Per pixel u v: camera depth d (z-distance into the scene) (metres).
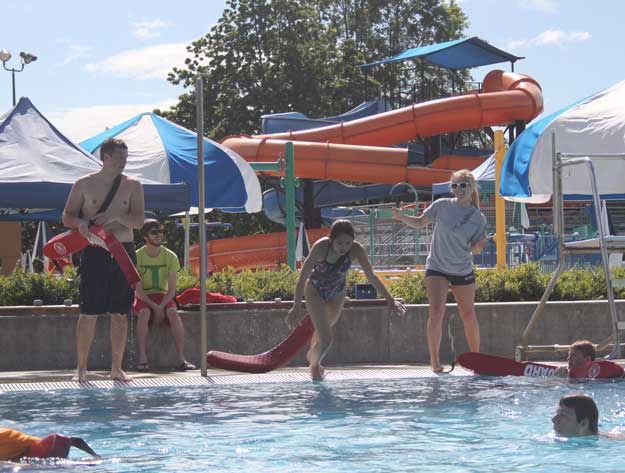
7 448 5.79
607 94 15.50
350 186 41.75
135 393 8.81
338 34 72.69
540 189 14.65
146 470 5.48
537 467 5.49
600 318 12.51
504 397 8.35
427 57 45.69
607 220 24.92
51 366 11.44
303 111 57.47
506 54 44.22
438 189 31.56
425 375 10.02
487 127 42.94
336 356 11.91
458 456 5.81
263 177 38.41
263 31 58.16
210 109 57.47
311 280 9.80
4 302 12.30
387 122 40.19
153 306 11.23
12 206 14.16
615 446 6.14
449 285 11.02
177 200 15.09
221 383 9.46
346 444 6.22
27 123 16.08
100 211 9.77
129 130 19.45
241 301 12.64
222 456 5.86
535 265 13.97
